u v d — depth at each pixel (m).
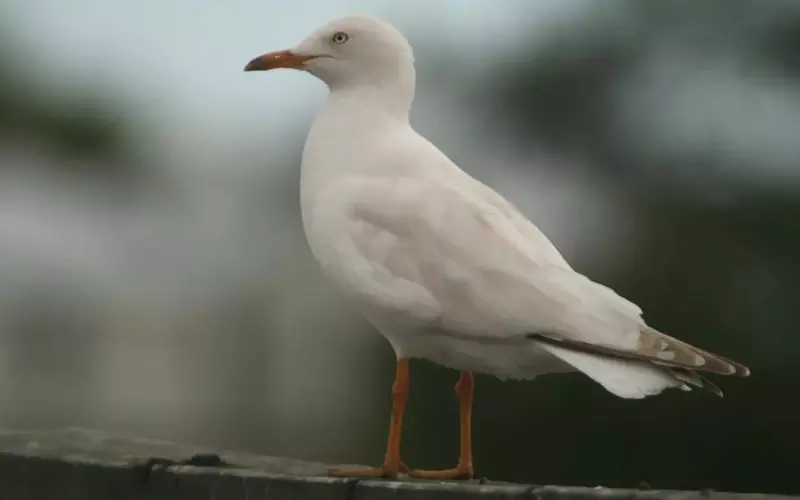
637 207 15.02
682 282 14.41
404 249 7.69
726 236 14.57
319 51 8.71
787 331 13.91
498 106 15.79
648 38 15.95
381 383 16.05
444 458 13.51
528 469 13.45
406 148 8.23
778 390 13.65
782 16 15.54
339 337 18.97
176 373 22.23
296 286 20.58
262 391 21.08
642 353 7.05
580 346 7.30
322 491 6.89
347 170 8.26
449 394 13.62
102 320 21.95
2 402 21.16
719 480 13.44
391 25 8.75
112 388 21.83
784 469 13.38
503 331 7.47
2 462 8.27
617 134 15.56
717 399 13.53
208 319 21.80
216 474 7.32
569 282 7.55
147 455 8.97
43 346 21.56
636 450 13.45
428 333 7.77
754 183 14.87
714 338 14.03
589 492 6.07
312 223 8.27
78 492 7.84
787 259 14.38
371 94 8.59
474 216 7.78
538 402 13.59
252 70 8.86
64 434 10.36
